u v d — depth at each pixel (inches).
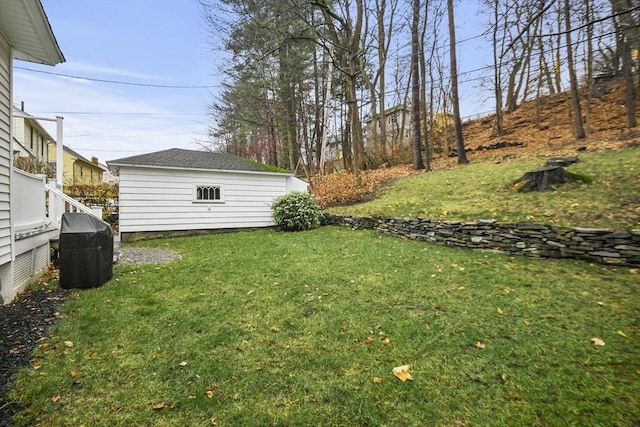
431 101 671.8
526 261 198.7
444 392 87.5
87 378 94.1
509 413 79.2
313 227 402.0
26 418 78.0
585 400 82.0
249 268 216.1
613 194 232.8
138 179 372.8
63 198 254.4
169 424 77.4
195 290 172.4
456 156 621.6
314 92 742.5
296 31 485.4
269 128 742.5
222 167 418.6
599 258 182.9
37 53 181.2
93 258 176.4
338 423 77.8
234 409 82.5
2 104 149.8
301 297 159.9
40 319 133.5
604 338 109.5
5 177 149.1
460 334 118.1
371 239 297.4
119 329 125.7
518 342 110.4
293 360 104.4
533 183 290.2
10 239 152.9
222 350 110.8
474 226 238.8
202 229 406.9
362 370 98.3
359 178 495.2
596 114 578.2
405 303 148.4
